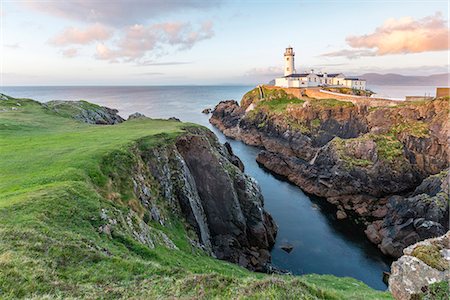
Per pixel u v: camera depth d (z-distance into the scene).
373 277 35.22
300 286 13.70
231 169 42.00
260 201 45.44
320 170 62.59
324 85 124.19
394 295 11.53
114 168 26.58
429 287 10.46
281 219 49.75
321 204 55.72
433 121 58.12
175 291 12.59
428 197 41.66
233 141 107.00
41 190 19.30
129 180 26.59
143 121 53.06
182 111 179.25
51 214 16.95
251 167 77.00
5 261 12.24
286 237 44.06
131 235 19.05
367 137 60.91
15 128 40.47
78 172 22.98
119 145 30.28
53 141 33.03
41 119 49.78
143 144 33.47
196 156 38.94
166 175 32.66
